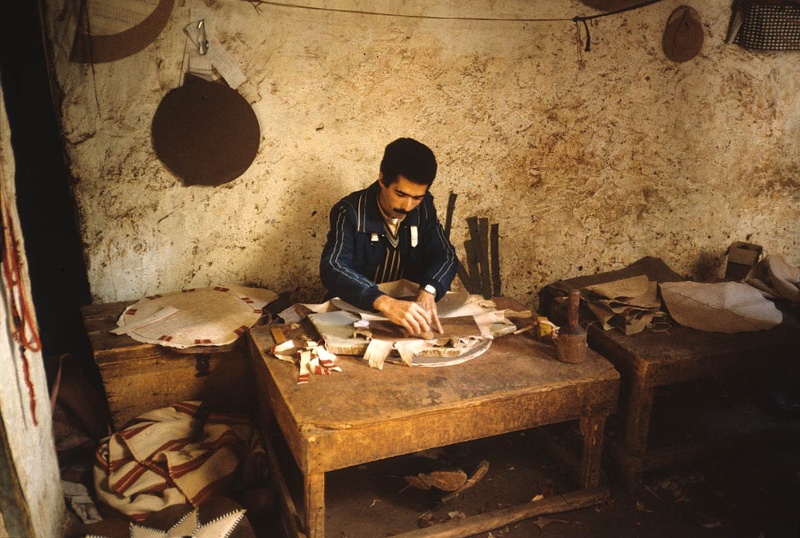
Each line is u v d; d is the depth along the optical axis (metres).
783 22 3.65
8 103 3.22
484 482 2.91
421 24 3.17
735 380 3.71
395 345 2.46
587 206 3.76
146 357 2.70
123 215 2.99
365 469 3.00
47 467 2.21
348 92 3.16
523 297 3.80
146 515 2.40
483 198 3.55
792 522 2.26
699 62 3.70
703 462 3.06
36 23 3.12
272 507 2.61
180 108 2.92
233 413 2.92
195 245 3.15
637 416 2.76
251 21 2.93
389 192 2.57
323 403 2.21
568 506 2.65
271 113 3.08
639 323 2.99
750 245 3.87
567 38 3.43
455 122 3.38
